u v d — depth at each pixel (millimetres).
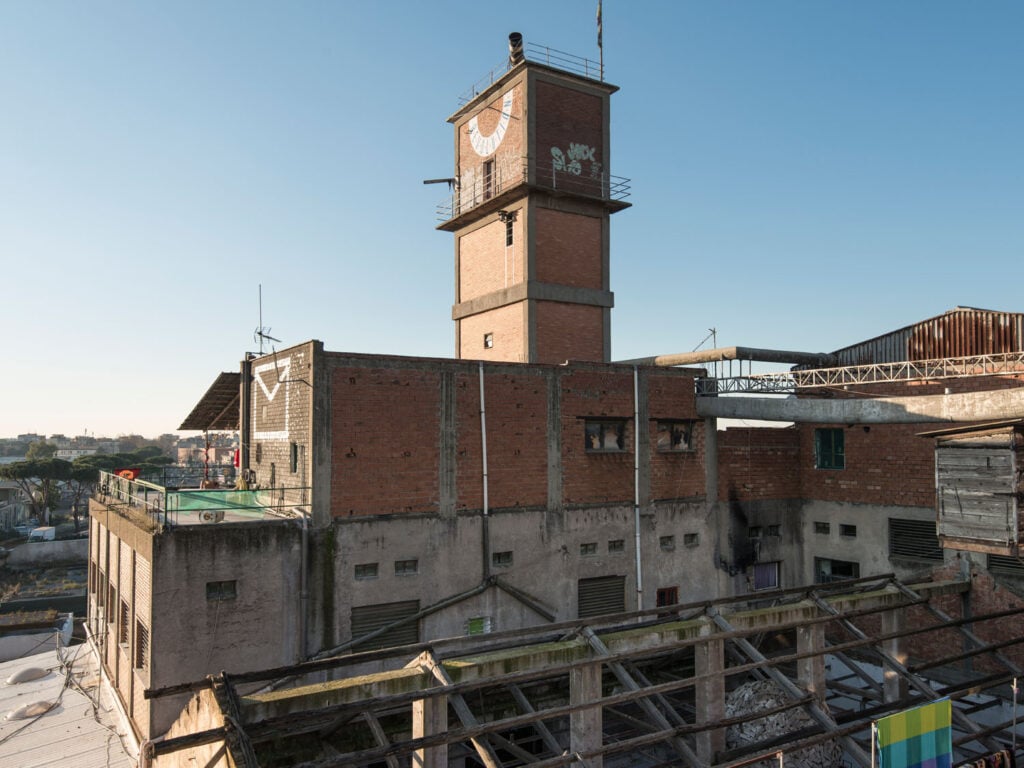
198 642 15016
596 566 20375
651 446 21688
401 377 18016
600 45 27531
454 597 18094
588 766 11172
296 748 12938
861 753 12711
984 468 14906
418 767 11141
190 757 10516
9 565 58719
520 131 25453
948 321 21516
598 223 27219
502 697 16406
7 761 16875
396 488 17672
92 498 25766
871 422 18547
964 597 18969
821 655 14406
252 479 21734
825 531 23156
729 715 17234
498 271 26812
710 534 22453
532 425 19750
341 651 16531
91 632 24844
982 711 17469
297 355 17906
